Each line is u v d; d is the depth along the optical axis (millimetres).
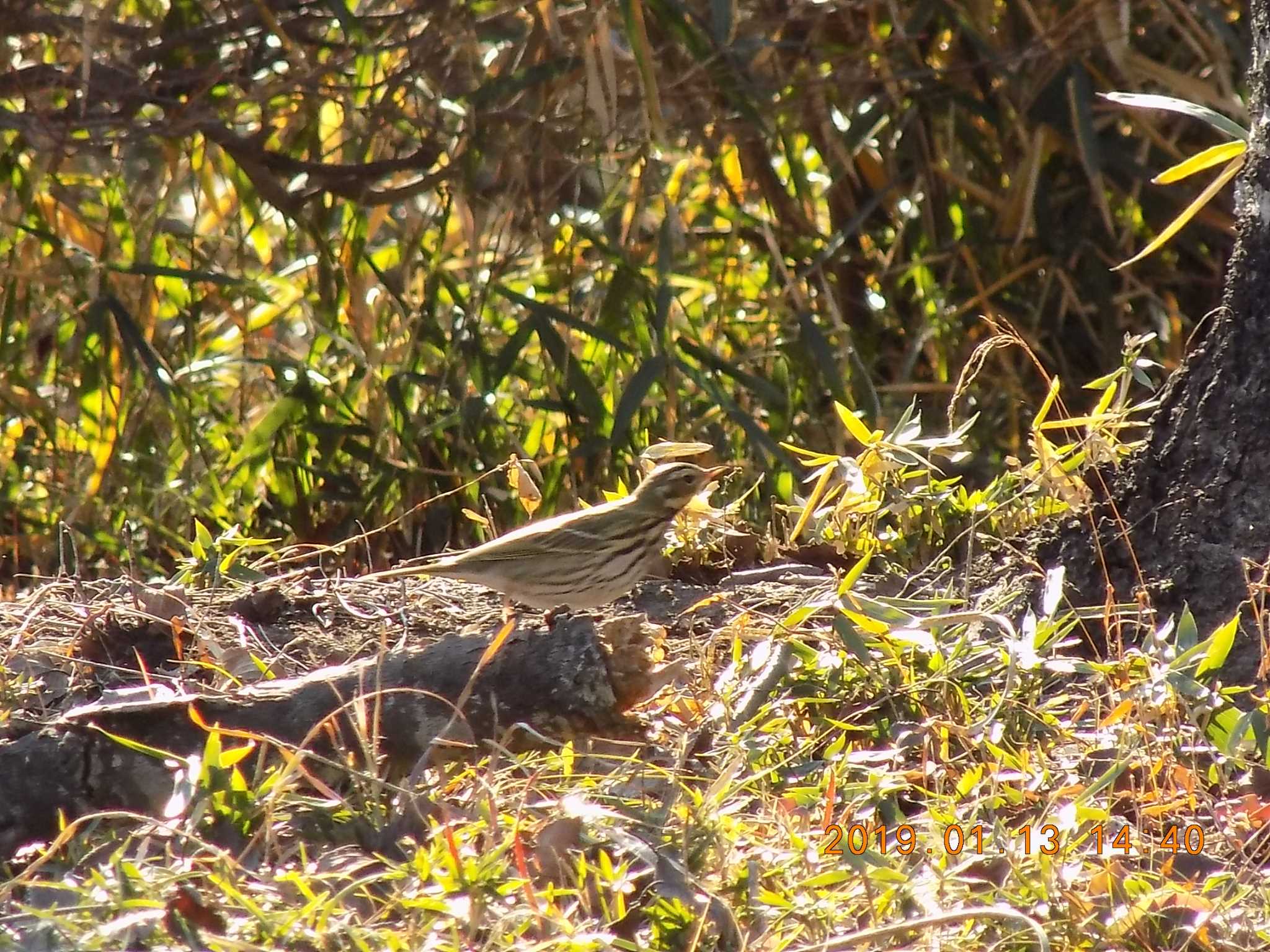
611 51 13109
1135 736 7000
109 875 6137
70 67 14125
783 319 15570
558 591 9109
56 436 14719
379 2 15070
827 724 7676
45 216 15445
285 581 9750
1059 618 8445
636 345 14461
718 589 9594
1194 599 8273
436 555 10688
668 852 6246
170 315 15609
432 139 14391
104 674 8172
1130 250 16031
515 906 5996
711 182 16453
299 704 7035
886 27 15977
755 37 14609
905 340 16500
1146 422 9086
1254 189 8508
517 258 15203
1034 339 15664
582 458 14148
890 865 6230
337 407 15031
